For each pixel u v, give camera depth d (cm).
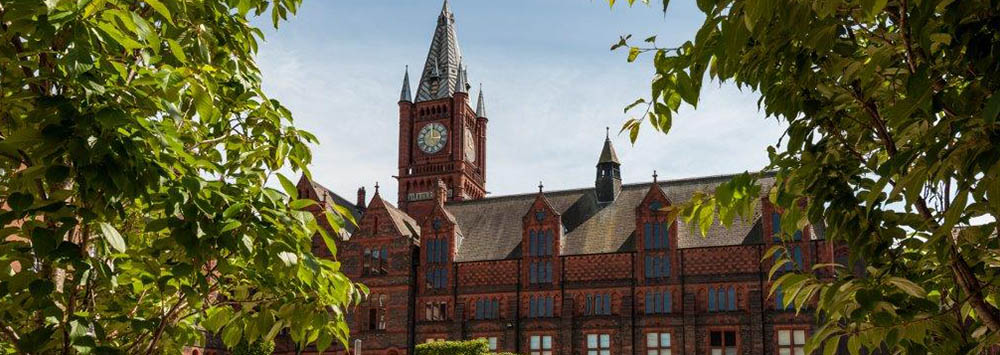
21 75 778
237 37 1030
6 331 744
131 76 836
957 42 522
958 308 632
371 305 6931
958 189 510
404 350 6731
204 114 799
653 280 6384
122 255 820
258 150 1012
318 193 7238
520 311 6681
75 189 752
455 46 10619
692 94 668
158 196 773
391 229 7019
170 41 711
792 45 657
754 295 6044
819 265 721
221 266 789
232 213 751
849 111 752
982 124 485
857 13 645
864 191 723
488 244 7106
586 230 6912
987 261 639
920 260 711
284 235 807
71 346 732
